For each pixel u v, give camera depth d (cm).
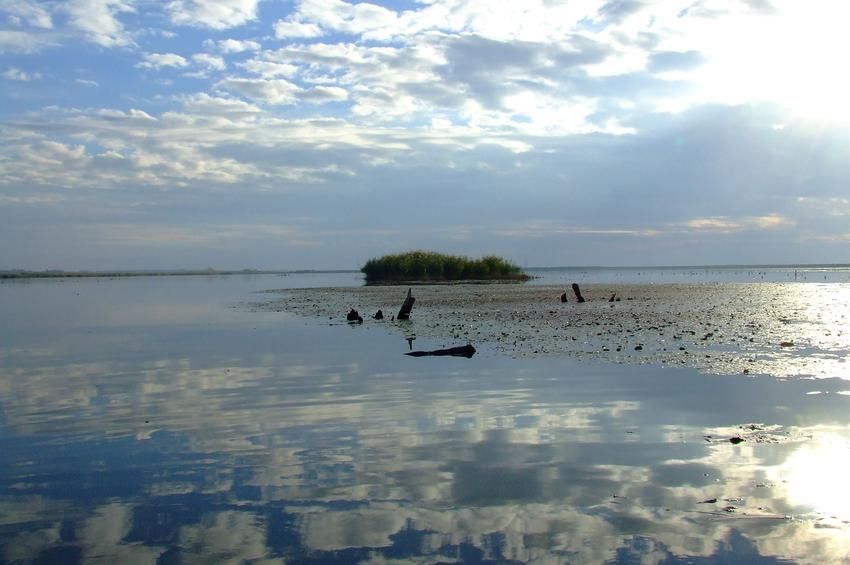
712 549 680
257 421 1225
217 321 3522
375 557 670
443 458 975
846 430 1089
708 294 5066
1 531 745
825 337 2250
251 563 662
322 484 873
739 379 1538
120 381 1703
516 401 1348
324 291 6931
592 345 2148
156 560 670
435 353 2033
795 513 763
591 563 655
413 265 9294
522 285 7538
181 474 924
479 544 696
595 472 903
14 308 5056
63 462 991
